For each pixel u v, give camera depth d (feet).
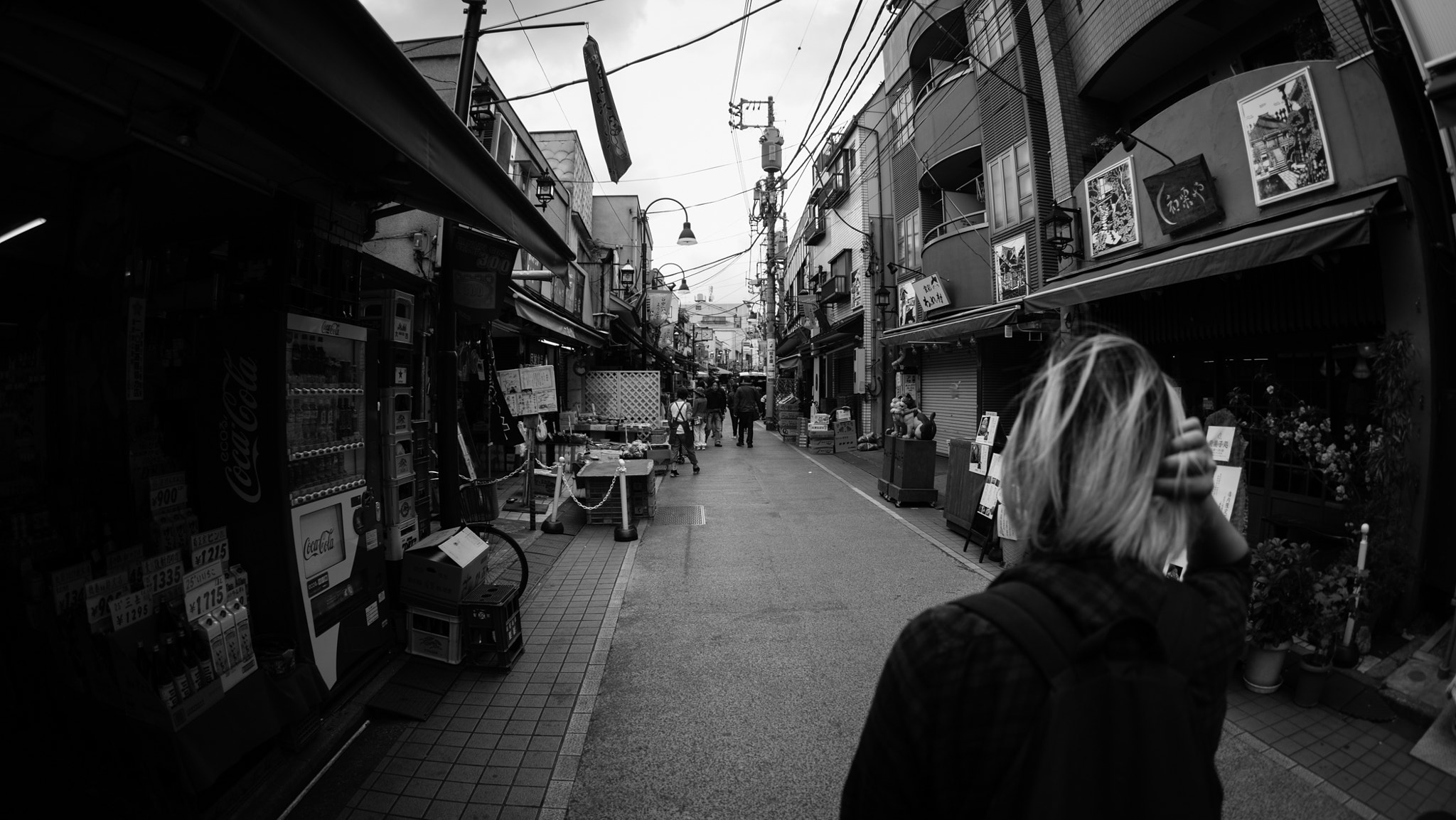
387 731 11.21
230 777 9.31
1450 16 10.79
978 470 23.49
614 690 12.75
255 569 10.46
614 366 69.72
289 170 11.19
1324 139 16.10
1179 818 2.39
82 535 9.78
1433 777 9.88
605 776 9.99
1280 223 17.33
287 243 10.85
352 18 6.98
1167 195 20.95
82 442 9.87
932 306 44.62
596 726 11.42
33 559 9.46
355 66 7.38
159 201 10.86
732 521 27.89
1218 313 20.89
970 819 2.64
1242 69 23.80
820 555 22.39
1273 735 11.03
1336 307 17.40
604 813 9.14
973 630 2.69
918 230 51.03
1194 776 2.46
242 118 9.38
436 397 22.50
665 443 46.01
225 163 9.98
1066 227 26.89
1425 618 13.92
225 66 7.62
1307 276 18.15
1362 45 15.43
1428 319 13.85
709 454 56.24
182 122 8.86
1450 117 10.59
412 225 24.61
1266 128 17.62
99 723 8.47
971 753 2.60
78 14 6.82
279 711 9.70
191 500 11.01
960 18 42.27
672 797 9.51
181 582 8.93
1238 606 3.09
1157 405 2.92
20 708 8.77
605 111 24.16
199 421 10.66
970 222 41.81
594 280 60.85
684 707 12.08
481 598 13.61
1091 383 2.99
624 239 79.51
